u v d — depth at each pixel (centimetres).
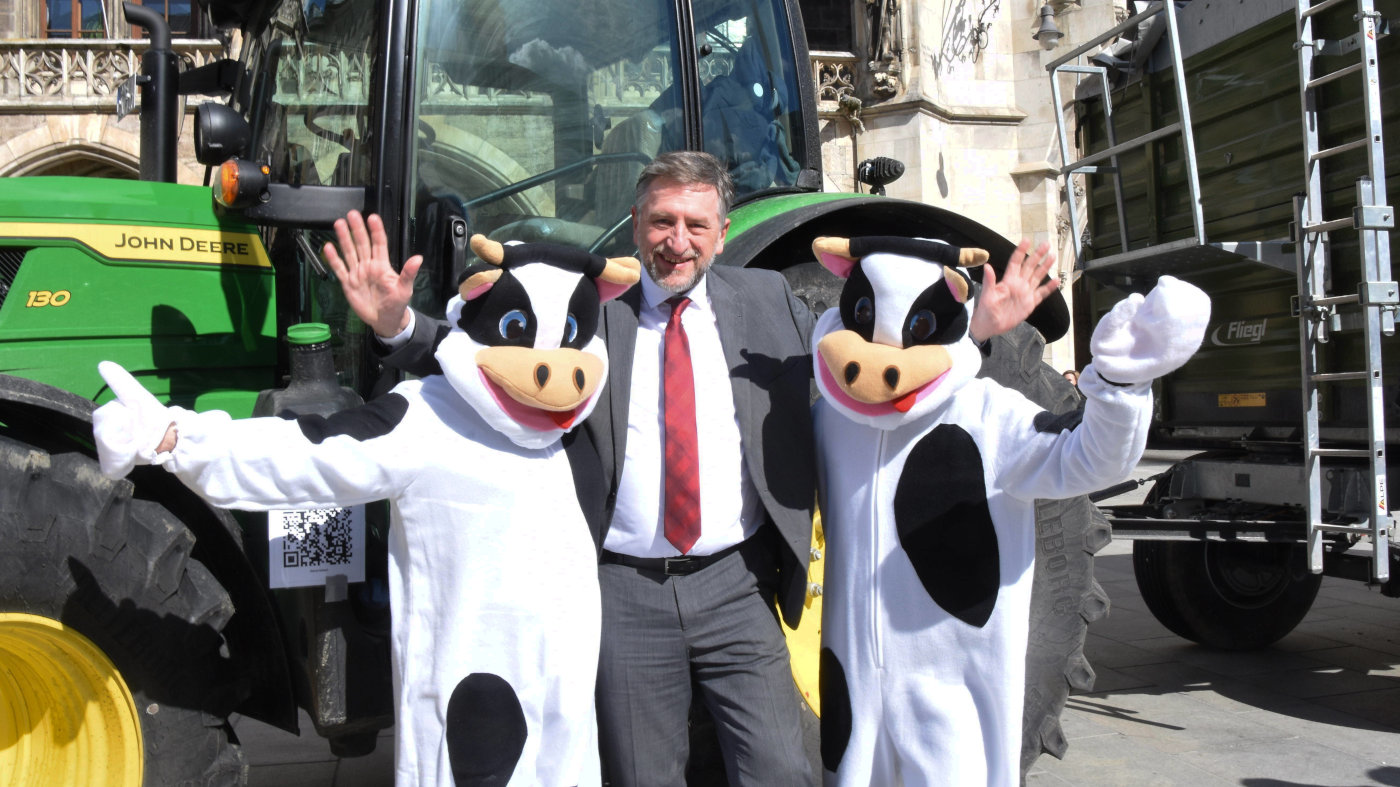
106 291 299
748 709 228
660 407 233
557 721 209
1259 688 480
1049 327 354
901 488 226
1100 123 547
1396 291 372
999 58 1518
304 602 259
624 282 218
